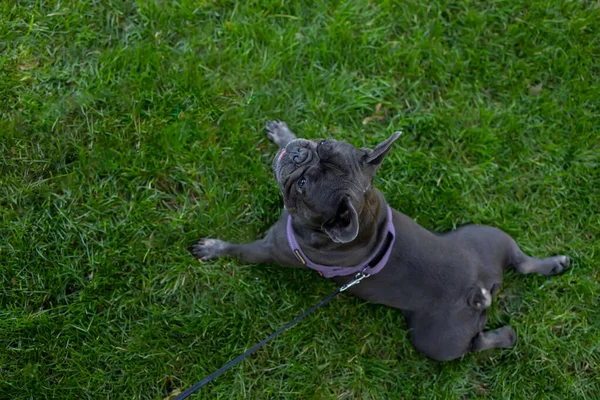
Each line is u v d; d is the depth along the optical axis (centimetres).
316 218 138
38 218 158
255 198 165
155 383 156
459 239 159
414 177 171
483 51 176
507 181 173
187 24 170
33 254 156
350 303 166
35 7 165
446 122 173
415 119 172
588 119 176
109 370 156
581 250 171
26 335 154
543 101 177
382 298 153
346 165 137
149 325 158
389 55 174
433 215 169
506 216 171
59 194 160
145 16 168
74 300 157
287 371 160
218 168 165
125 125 163
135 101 164
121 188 162
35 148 160
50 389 153
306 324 162
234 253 160
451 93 175
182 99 166
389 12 176
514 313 169
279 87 171
